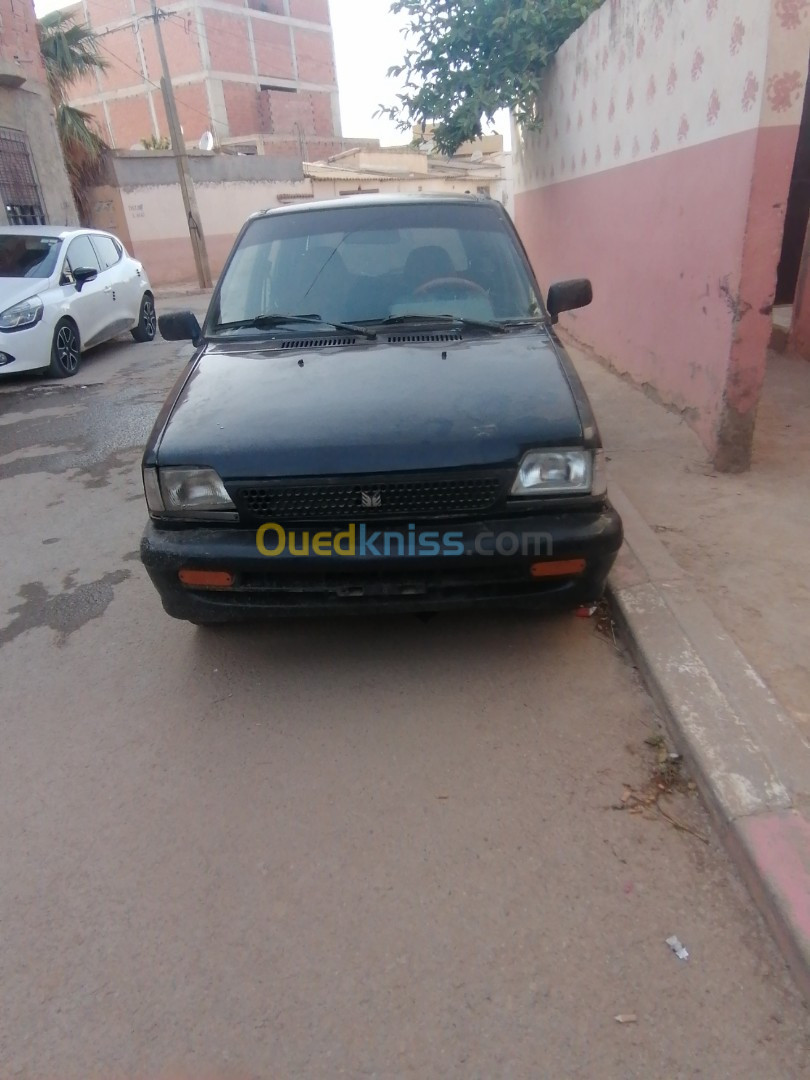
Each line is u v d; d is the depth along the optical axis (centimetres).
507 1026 174
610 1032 171
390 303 359
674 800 234
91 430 658
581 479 262
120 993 188
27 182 1293
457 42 826
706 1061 165
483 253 376
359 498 257
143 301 1105
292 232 393
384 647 317
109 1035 178
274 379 304
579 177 739
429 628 326
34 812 246
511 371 296
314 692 294
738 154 406
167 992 187
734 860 211
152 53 3916
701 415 479
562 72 768
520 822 229
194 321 387
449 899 206
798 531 372
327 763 258
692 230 477
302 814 238
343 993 184
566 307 370
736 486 427
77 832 237
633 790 239
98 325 947
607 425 531
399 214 393
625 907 201
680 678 268
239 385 303
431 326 341
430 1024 176
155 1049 175
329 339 340
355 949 194
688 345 497
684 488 428
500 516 262
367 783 248
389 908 205
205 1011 182
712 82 434
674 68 490
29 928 206
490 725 270
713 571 340
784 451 472
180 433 275
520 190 1047
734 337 420
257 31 4016
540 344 324
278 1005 182
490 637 318
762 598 317
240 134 4025
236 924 203
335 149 3844
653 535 365
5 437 652
